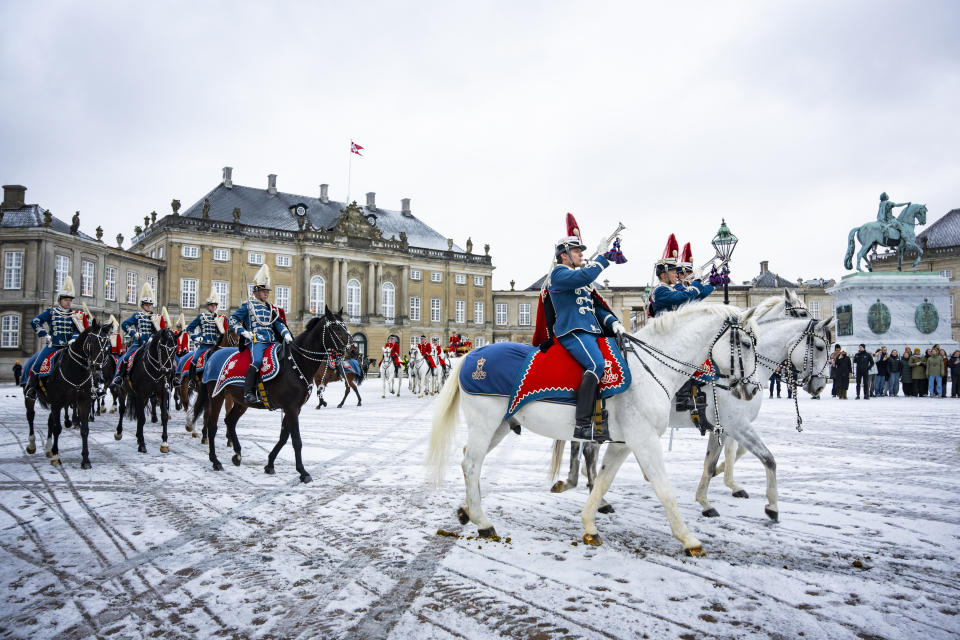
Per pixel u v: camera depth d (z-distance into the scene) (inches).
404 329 2549.2
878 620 138.7
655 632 133.3
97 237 1868.8
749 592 155.2
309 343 315.0
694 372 208.2
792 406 732.0
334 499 262.1
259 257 2234.3
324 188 2672.2
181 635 134.6
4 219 1715.1
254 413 701.9
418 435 490.3
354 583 163.2
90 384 345.7
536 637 131.3
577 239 213.8
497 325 2945.4
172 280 2055.9
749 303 2721.5
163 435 426.0
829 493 267.1
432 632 133.9
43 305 1652.3
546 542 198.7
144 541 202.2
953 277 2193.7
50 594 158.2
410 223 2908.5
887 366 904.9
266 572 172.2
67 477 313.6
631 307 2755.9
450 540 201.8
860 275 989.2
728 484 266.1
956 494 263.1
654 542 198.1
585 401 190.4
